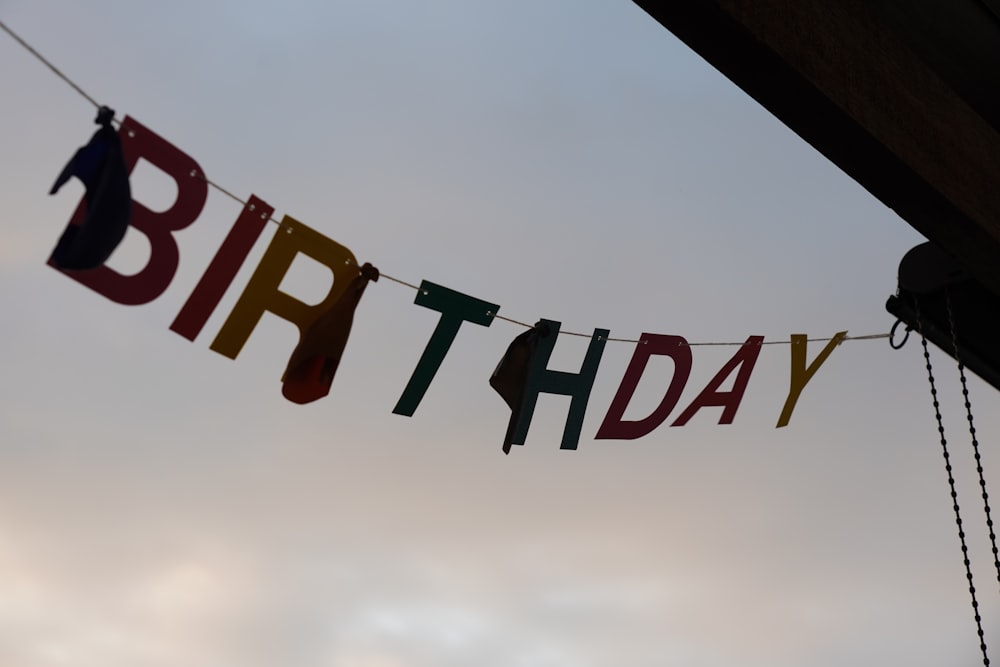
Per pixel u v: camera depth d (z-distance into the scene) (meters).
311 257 1.73
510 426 1.99
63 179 1.38
